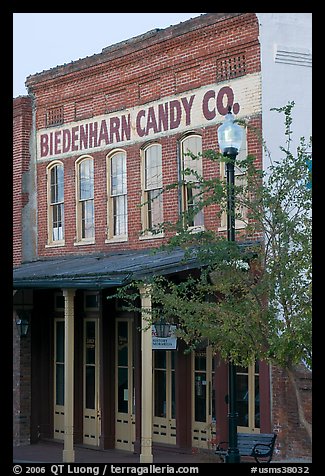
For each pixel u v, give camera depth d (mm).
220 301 14234
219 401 18375
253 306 13430
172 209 20328
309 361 13211
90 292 22656
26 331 23766
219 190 14461
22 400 23750
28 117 25203
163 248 14898
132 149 21656
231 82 18938
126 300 19766
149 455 17078
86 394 22688
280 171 14680
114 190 22391
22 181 25062
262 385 17375
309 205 14258
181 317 14047
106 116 22578
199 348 18156
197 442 19438
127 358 21453
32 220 25156
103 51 22859
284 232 13906
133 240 21531
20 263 24875
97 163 22828
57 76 24078
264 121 18109
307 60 18672
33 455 21078
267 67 18266
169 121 20547
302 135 18438
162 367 20672
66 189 23953
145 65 21266
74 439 22547
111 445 21594
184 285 14703
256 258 14328
